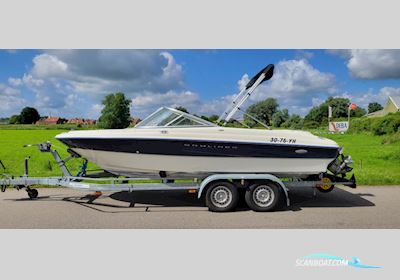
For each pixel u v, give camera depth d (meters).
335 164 6.81
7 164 11.95
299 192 8.02
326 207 6.56
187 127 6.15
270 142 6.19
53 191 7.87
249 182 6.21
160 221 5.57
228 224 5.42
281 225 5.37
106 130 6.16
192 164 6.19
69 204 6.64
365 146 16.08
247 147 6.16
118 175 6.69
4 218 5.67
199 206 6.58
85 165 6.85
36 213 5.99
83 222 5.48
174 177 6.44
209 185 6.10
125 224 5.39
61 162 6.54
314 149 6.32
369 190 8.20
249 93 6.95
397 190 8.18
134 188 6.19
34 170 10.91
